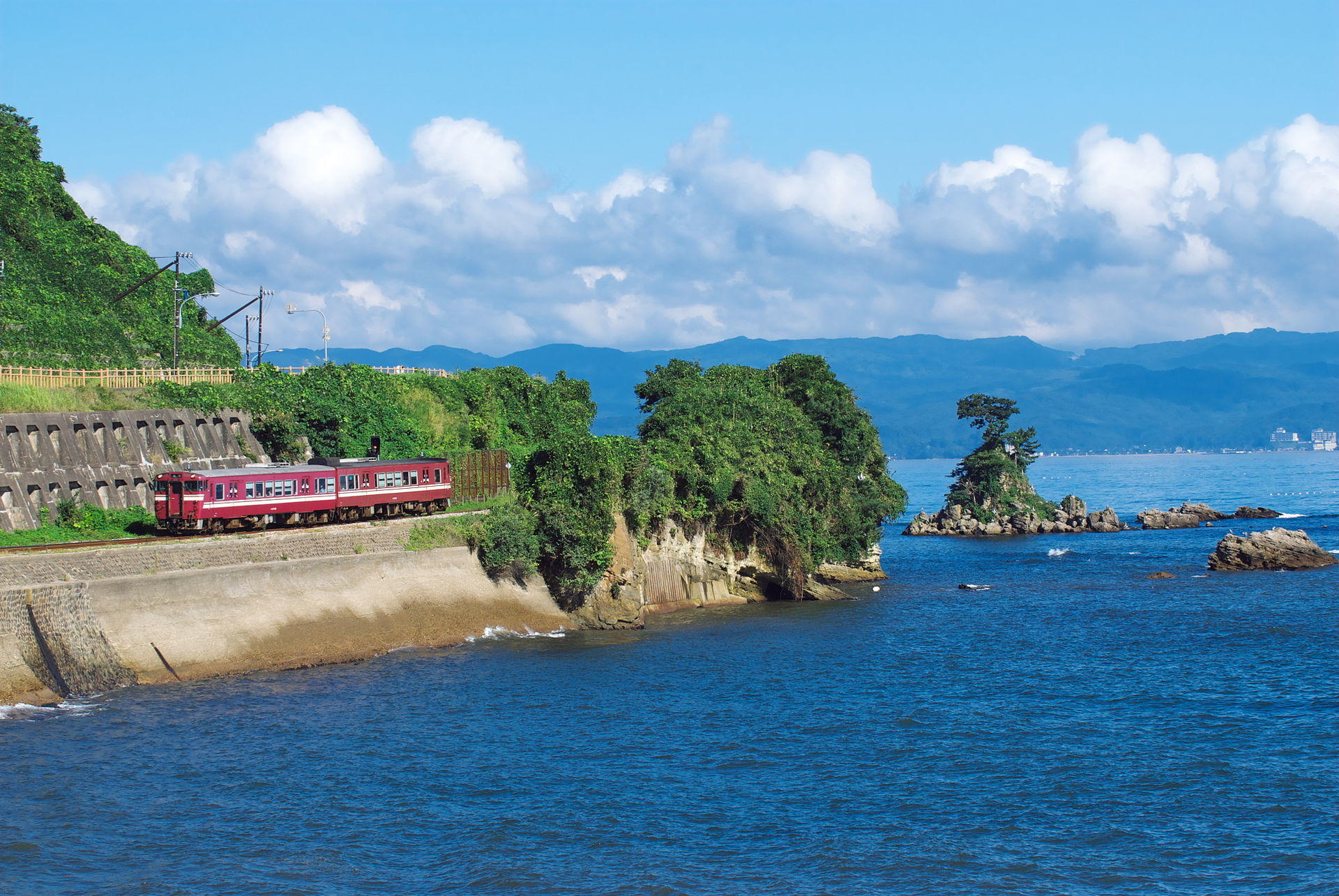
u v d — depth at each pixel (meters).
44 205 152.00
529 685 69.12
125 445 87.56
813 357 133.62
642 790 51.81
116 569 67.38
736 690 69.06
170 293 153.50
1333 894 41.28
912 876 43.31
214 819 47.38
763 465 109.19
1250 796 51.09
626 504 94.31
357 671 71.12
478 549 87.19
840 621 95.19
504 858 44.56
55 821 46.50
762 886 42.47
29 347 108.62
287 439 103.00
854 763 55.75
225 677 67.44
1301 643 83.69
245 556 74.44
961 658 78.94
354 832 46.66
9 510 75.06
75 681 62.28
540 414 134.62
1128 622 94.25
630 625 90.62
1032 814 49.34
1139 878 43.00
